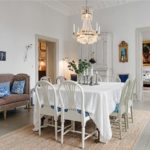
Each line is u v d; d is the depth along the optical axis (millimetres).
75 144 2990
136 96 6891
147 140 3145
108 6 7273
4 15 5367
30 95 5402
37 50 6613
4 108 4418
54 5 7184
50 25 7215
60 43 7801
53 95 3211
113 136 3326
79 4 7203
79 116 2955
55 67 7613
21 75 5406
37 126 3566
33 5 6375
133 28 6906
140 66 6898
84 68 4266
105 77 7105
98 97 2982
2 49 5324
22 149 2820
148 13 6633
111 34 7262
